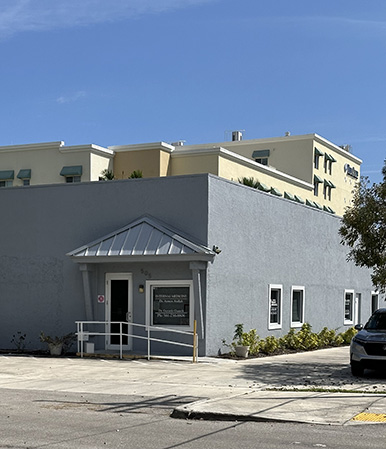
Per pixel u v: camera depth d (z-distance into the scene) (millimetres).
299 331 26719
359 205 20484
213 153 44188
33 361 20156
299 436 9766
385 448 8969
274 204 26062
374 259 19953
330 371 18422
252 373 17562
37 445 8922
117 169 47531
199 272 21062
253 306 24203
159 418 11297
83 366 18906
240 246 23359
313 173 57531
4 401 13023
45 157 48188
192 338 21281
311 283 29266
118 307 22406
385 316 18625
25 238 24016
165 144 45938
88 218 23188
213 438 9578
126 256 21234
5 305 24078
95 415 11477
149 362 19906
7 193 24406
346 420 10953
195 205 21609
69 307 23109
